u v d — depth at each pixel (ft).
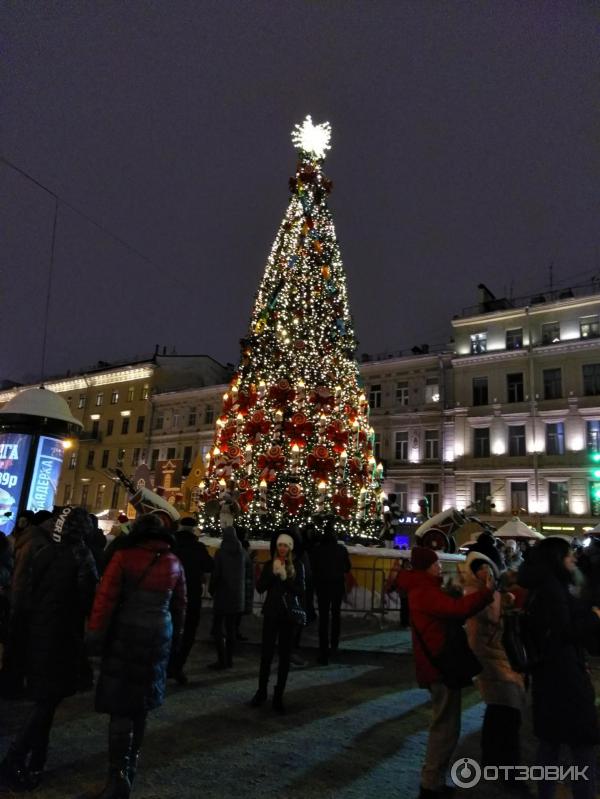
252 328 50.85
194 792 12.62
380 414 120.98
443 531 39.50
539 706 11.74
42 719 12.73
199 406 144.36
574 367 103.04
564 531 96.99
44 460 36.50
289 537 20.08
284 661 18.89
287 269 50.03
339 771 14.07
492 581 14.23
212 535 46.42
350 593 38.34
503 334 112.37
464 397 112.98
